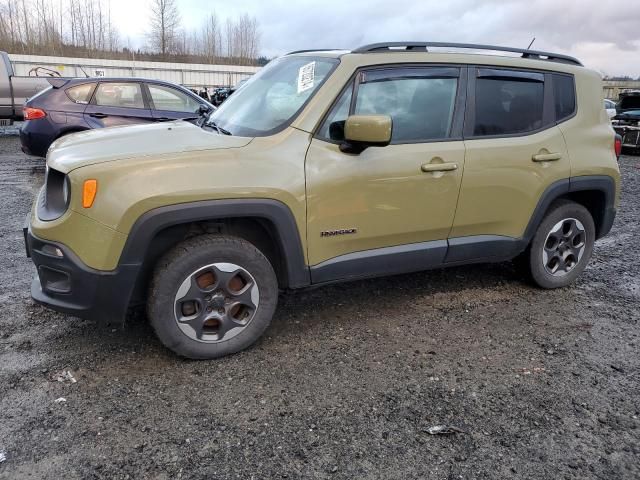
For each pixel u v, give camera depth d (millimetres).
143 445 2438
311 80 3416
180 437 2500
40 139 8148
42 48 43594
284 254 3189
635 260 5301
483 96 3773
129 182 2750
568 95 4188
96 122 8289
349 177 3260
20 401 2719
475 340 3541
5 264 4633
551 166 4008
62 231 2785
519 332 3676
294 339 3482
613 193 4406
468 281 4582
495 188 3801
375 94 3418
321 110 3232
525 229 4078
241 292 3158
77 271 2779
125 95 8555
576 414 2762
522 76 3951
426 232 3670
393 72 3473
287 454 2408
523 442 2535
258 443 2475
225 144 3072
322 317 3820
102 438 2473
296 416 2680
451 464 2373
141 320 3637
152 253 3031
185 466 2316
